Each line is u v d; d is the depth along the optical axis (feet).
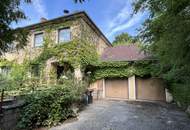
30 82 34.60
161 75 33.14
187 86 17.89
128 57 42.39
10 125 14.98
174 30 9.17
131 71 40.24
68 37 37.24
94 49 43.09
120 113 24.02
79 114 23.49
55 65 38.63
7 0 9.18
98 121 19.52
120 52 47.47
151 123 18.35
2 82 23.65
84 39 37.35
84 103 31.12
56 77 37.99
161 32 11.85
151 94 39.09
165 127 16.78
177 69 16.46
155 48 15.83
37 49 40.14
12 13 9.94
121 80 42.16
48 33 39.14
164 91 37.91
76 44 35.50
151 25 12.60
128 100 38.96
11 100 16.88
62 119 19.92
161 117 21.15
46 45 38.91
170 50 10.42
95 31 44.45
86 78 38.88
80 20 36.04
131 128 16.62
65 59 36.22
